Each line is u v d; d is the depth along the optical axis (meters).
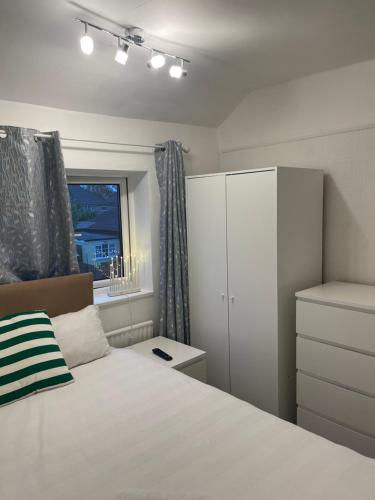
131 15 1.85
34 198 2.29
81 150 2.58
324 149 2.74
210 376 2.95
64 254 2.51
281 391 2.54
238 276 2.65
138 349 2.74
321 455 1.39
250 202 2.51
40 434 1.57
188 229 2.96
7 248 2.26
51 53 2.04
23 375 1.89
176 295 2.94
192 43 2.20
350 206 2.65
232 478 1.29
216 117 3.27
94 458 1.42
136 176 3.04
